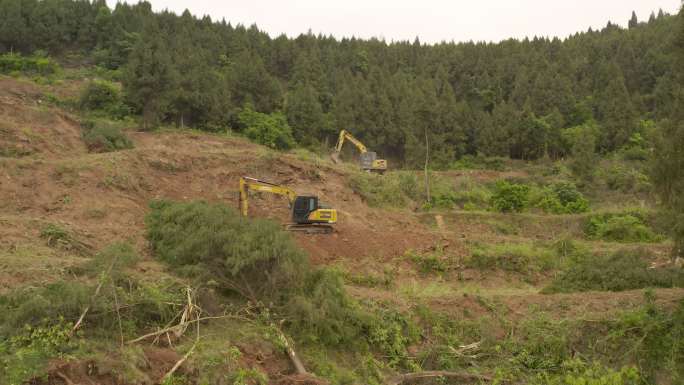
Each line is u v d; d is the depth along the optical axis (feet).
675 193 50.42
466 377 47.11
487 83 205.77
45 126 89.86
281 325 46.52
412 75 221.05
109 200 69.46
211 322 44.29
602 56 214.48
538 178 147.02
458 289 67.31
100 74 176.24
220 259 49.52
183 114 136.98
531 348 50.75
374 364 47.21
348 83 189.67
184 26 217.77
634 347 48.62
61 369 33.37
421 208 111.55
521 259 75.25
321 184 99.81
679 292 55.98
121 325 39.34
